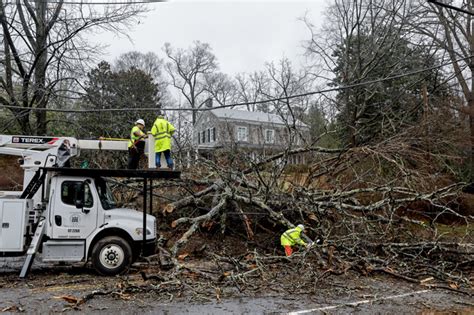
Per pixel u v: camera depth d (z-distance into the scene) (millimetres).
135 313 6551
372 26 25234
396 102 23188
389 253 11219
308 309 6930
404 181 13867
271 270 9797
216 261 9812
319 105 25344
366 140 22094
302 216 12945
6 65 19141
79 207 9555
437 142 16172
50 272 9984
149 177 9953
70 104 22172
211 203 14352
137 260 11031
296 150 14602
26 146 10367
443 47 24234
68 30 19469
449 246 11422
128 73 33906
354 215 12812
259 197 13484
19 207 9195
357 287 8555
